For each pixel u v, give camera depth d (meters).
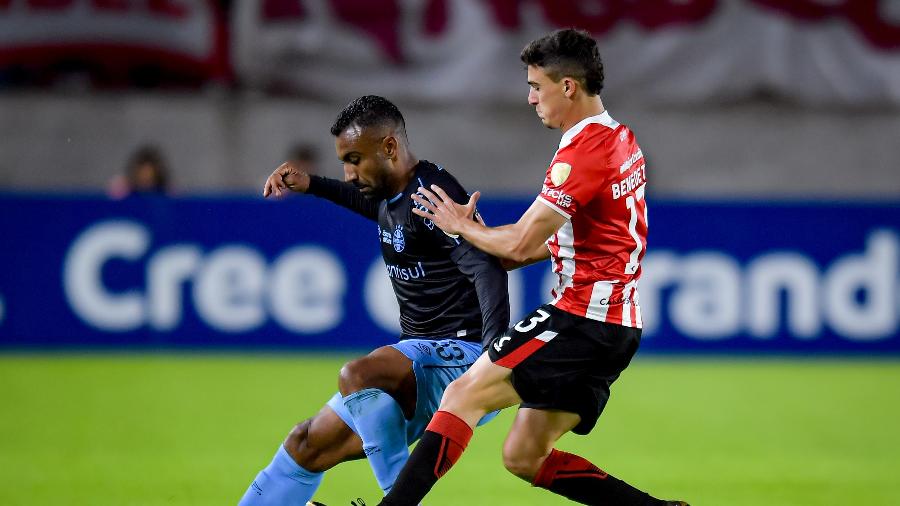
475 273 15.16
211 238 36.91
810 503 20.50
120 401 29.88
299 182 16.94
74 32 47.47
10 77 47.31
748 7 49.00
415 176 15.76
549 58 14.86
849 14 49.06
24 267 36.84
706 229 37.19
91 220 36.81
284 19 48.16
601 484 15.84
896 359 37.47
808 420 28.66
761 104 49.41
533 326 15.07
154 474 22.11
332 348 37.09
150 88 48.12
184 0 47.97
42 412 28.38
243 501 16.33
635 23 48.84
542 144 48.75
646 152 49.12
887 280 37.31
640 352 37.47
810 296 37.38
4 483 21.22
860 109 49.38
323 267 37.00
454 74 48.44
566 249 15.15
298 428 16.20
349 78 48.44
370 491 20.98
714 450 25.22
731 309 37.38
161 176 38.78
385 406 15.23
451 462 14.83
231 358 36.69
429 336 16.39
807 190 49.44
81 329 37.03
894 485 21.97
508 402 15.11
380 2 48.25
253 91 48.44
